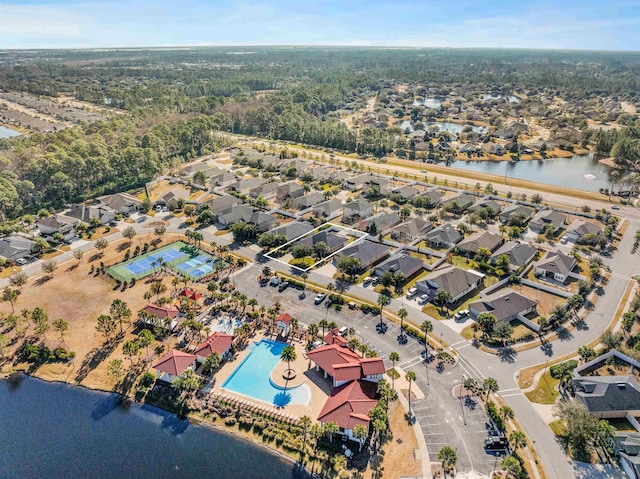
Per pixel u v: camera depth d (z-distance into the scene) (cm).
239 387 8306
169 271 12575
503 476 6372
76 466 6806
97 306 10869
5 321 10131
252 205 17662
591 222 15600
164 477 6606
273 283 11762
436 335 9631
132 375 8619
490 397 7881
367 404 7450
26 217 15962
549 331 9731
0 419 7669
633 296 11006
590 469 6494
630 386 7681
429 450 6856
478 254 13000
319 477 6538
